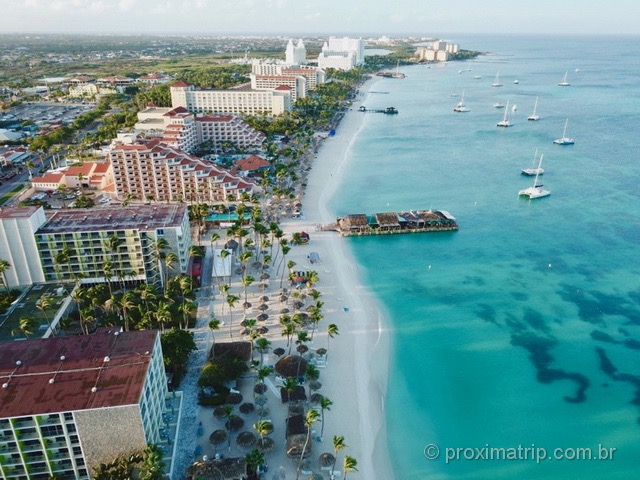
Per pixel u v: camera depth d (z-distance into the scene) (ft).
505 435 337.11
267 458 304.09
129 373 276.62
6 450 257.34
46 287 460.96
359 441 325.83
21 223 442.09
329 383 374.22
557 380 384.27
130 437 264.72
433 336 434.30
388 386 376.07
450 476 306.76
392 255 581.94
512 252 590.14
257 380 365.81
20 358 286.87
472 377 387.34
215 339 414.41
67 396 258.57
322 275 530.68
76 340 304.91
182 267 498.69
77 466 270.46
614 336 434.30
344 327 442.09
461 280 527.40
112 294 453.58
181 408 330.95
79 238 461.78
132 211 516.73
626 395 369.30
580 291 505.25
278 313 453.17
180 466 294.87
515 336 434.71
